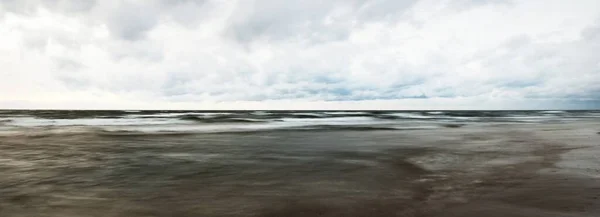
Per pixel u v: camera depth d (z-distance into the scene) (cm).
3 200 657
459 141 1700
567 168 934
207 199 661
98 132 2259
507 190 700
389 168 974
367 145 1559
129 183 797
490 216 539
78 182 808
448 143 1612
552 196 647
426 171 921
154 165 1040
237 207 609
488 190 702
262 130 2566
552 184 744
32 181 816
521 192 680
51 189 741
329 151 1359
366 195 680
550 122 3931
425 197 659
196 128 2781
